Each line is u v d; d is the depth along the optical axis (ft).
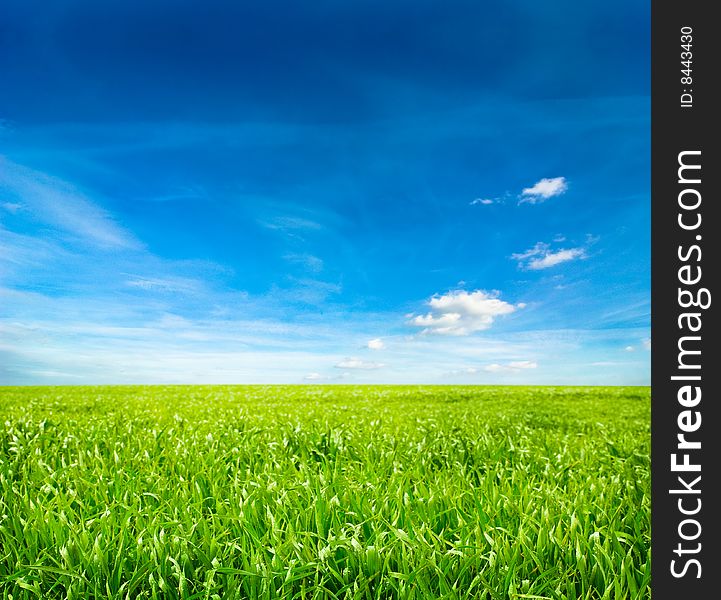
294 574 10.24
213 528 12.19
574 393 73.41
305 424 31.45
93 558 10.62
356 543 11.03
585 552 11.10
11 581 10.43
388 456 21.57
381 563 10.71
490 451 23.81
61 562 10.91
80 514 13.60
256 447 23.52
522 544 10.98
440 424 33.27
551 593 9.83
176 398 60.13
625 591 10.16
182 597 9.65
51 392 75.15
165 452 22.26
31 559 10.96
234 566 11.10
